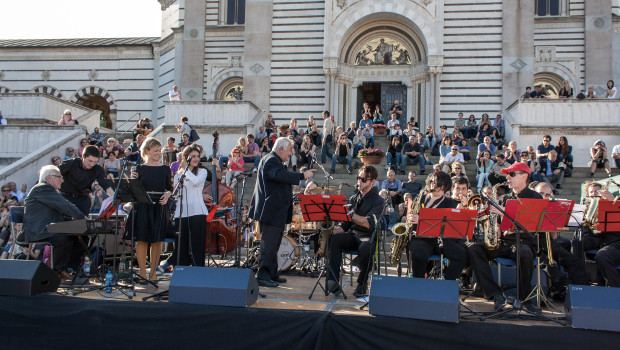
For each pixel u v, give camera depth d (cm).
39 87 3131
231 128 1923
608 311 546
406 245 777
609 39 2444
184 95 2692
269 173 757
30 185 1527
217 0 2727
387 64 2408
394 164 1664
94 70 3103
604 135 1728
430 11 2220
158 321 621
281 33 2381
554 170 1485
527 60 2206
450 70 2264
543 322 588
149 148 764
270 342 600
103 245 872
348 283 900
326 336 591
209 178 1103
